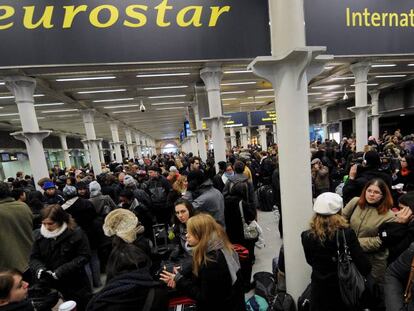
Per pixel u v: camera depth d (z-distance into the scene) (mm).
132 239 1443
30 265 2029
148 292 1232
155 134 36312
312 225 1569
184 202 2371
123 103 11211
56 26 4594
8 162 14594
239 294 1509
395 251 1609
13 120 12750
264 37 5254
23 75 5441
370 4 5773
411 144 6914
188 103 12812
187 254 2445
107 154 31531
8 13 4434
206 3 5035
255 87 10539
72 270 1973
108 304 1150
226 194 3311
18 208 2402
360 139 7695
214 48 5141
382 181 1834
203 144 10539
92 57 4738
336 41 5703
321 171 4734
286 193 2154
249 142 25484
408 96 12242
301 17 2029
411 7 5941
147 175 6043
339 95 14695
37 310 1665
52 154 19844
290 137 2070
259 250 3775
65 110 11375
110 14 4738
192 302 1989
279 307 2008
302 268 2150
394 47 5953
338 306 1491
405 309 1071
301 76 1978
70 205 2979
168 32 4965
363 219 1845
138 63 4910
